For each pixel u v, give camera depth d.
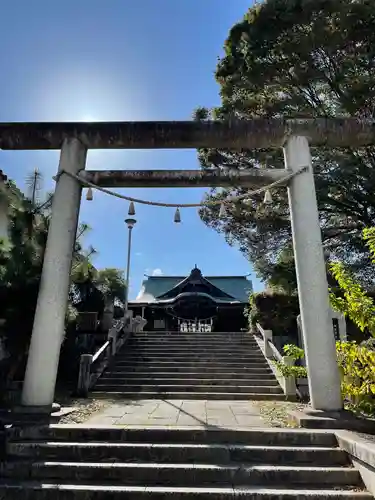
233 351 14.03
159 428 5.22
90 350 13.88
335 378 5.91
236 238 15.89
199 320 27.03
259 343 14.41
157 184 7.30
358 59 11.17
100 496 4.07
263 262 15.67
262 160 13.48
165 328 27.67
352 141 6.98
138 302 26.94
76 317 12.94
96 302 16.61
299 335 13.51
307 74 11.95
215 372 11.97
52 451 4.83
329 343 6.04
